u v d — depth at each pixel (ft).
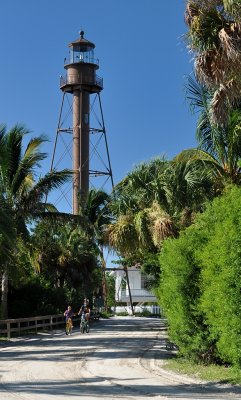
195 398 36.06
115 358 62.13
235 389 39.40
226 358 43.06
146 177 86.12
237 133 66.95
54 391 40.11
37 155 108.99
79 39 193.47
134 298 272.31
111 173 190.90
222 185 72.95
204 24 47.96
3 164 106.01
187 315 50.85
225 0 46.01
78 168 183.62
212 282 43.52
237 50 45.78
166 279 55.98
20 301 121.19
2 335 98.99
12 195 108.99
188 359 55.06
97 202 164.04
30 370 52.80
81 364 57.11
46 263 147.54
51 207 120.57
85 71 187.83
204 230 51.75
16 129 106.63
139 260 97.25
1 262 94.68
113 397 36.94
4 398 36.78
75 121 187.21
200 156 76.95
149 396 37.27
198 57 48.42
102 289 208.74
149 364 56.18
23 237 111.04
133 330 117.80
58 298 131.95
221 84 49.14
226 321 39.24
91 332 111.45
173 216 78.54
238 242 37.55
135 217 82.12
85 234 154.40
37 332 108.78
